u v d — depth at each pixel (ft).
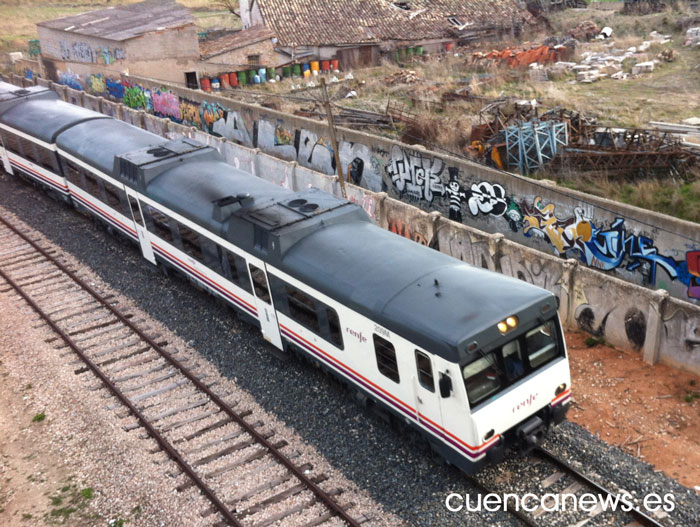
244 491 34.73
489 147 75.31
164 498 34.55
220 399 42.39
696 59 116.06
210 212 47.91
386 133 91.09
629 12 168.35
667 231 46.55
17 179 86.94
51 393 44.75
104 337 51.13
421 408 33.35
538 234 56.18
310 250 40.16
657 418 37.32
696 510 30.73
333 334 38.22
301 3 152.05
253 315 46.73
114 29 126.82
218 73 130.72
